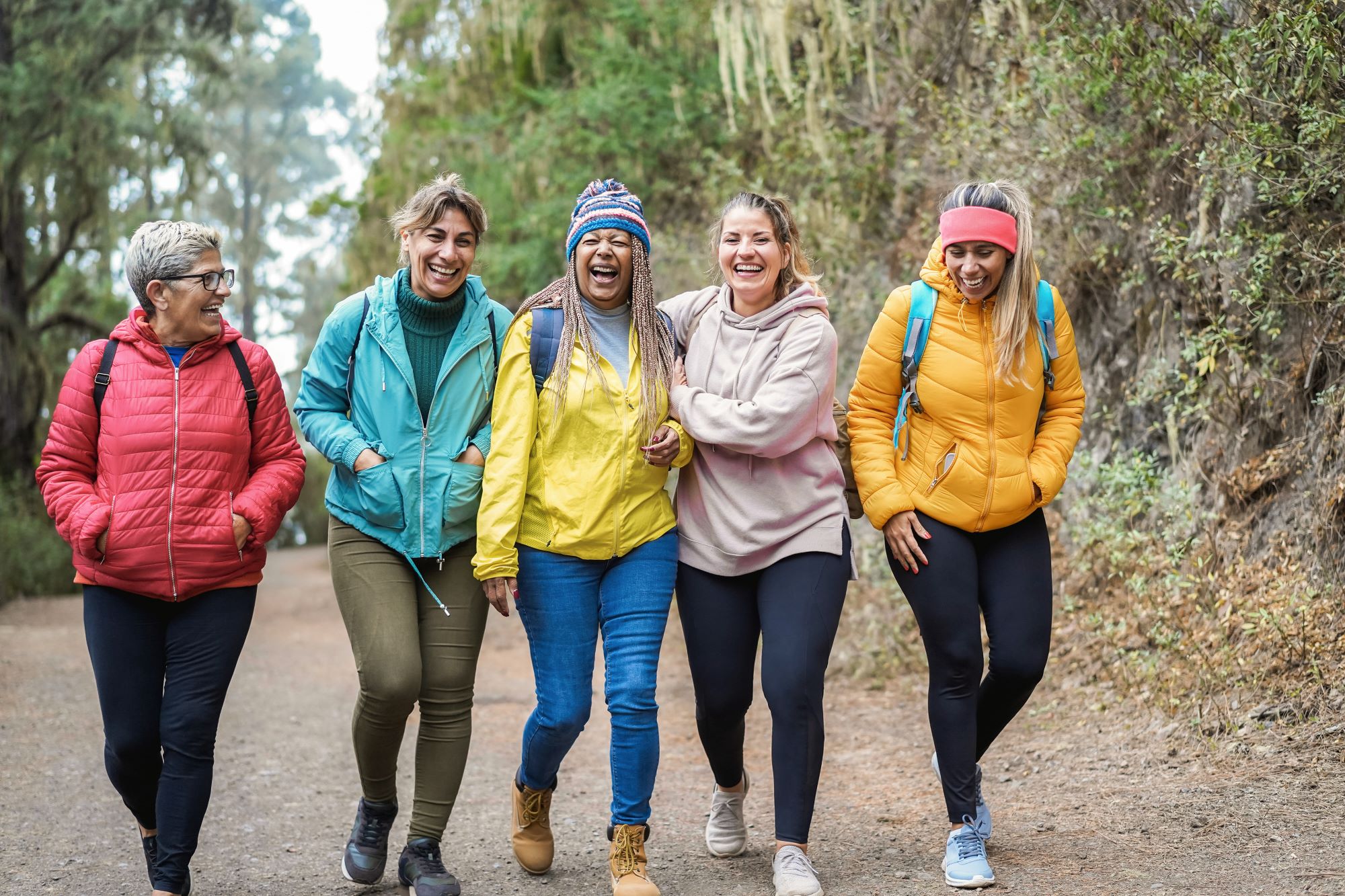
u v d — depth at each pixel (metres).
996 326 3.39
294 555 28.17
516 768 5.60
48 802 4.84
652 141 10.22
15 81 16.09
